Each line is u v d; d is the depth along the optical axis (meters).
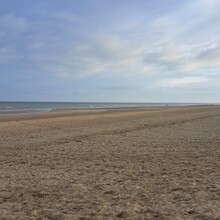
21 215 5.97
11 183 8.41
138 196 7.18
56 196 7.22
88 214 6.00
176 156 12.59
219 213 5.96
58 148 14.59
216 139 17.55
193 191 7.51
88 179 8.89
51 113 47.03
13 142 16.38
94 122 28.94
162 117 36.69
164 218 5.74
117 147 14.91
